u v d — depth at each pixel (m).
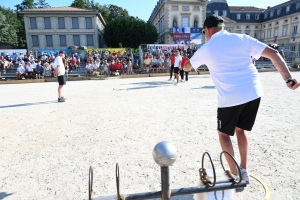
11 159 3.39
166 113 5.85
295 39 49.12
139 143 3.87
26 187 2.63
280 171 2.80
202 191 1.61
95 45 40.78
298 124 4.62
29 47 39.28
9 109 6.91
